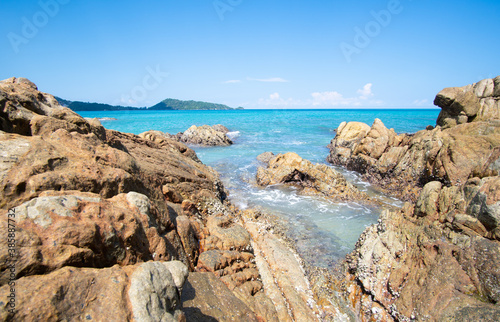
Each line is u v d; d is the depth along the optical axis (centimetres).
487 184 759
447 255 709
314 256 1012
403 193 1675
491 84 1806
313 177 1775
